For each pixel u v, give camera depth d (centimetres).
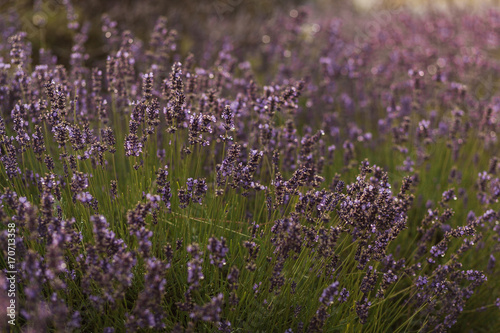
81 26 680
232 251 312
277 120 441
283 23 756
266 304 285
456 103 526
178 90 299
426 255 373
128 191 329
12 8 623
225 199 363
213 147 363
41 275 218
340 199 288
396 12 880
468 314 362
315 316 252
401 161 494
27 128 346
